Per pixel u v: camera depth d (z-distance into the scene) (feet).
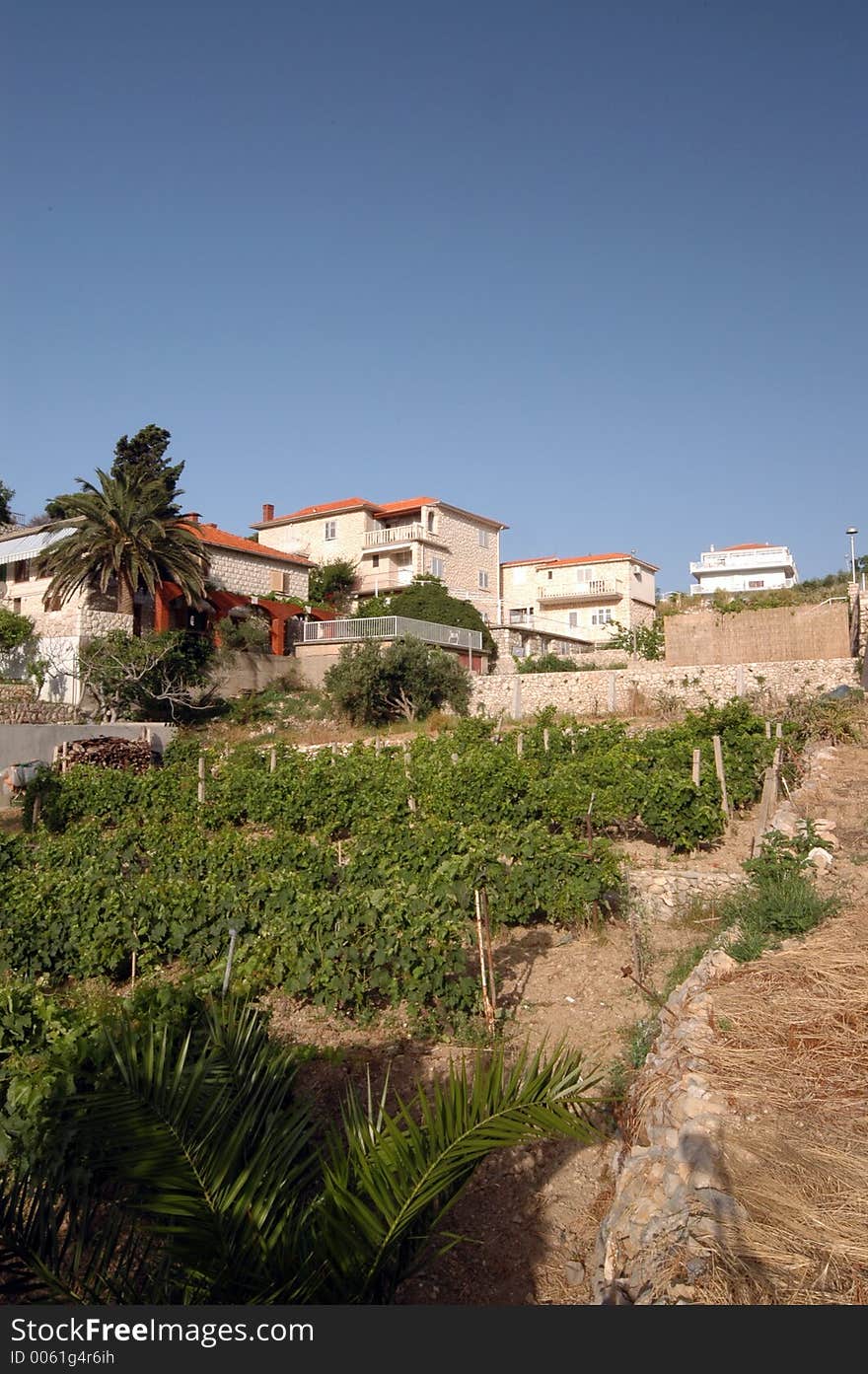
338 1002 23.17
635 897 31.68
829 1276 10.16
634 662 122.21
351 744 86.63
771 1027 16.42
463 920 25.85
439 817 47.85
